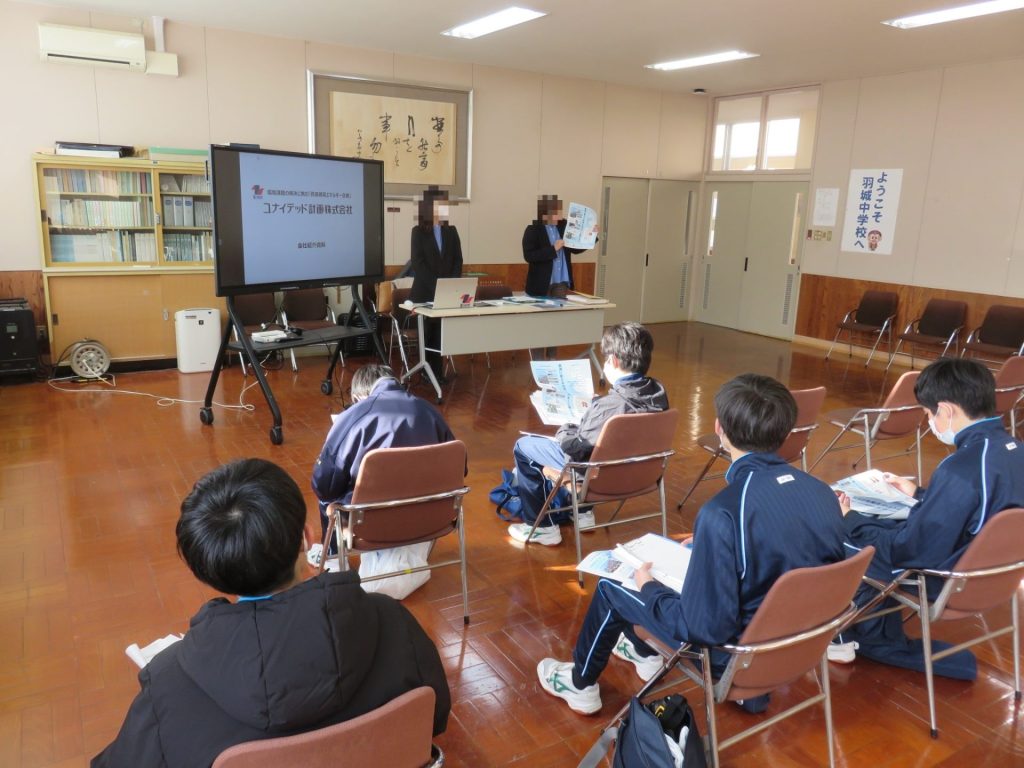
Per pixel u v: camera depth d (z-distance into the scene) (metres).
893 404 3.76
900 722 2.21
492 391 6.05
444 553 3.23
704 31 6.13
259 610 1.07
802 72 7.77
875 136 7.83
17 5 5.69
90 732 2.06
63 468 4.03
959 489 1.99
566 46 6.86
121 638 2.51
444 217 6.21
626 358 2.91
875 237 7.92
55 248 5.88
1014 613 2.34
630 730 1.70
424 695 1.12
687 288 10.21
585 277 9.21
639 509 3.79
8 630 2.54
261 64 6.73
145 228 6.14
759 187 9.16
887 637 2.49
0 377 5.82
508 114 8.17
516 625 2.69
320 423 4.99
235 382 6.01
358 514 2.37
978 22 5.59
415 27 6.31
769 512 1.62
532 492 3.32
